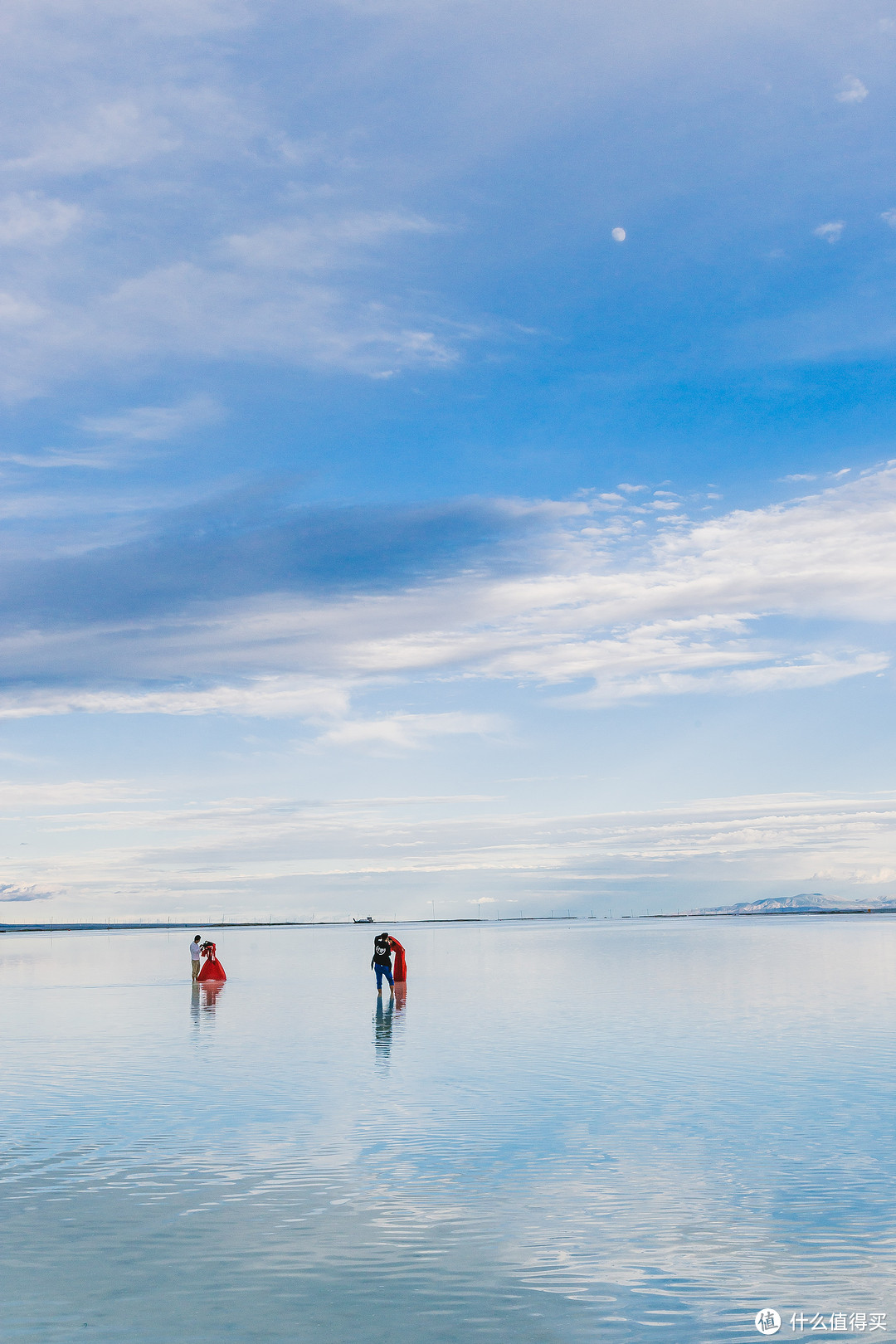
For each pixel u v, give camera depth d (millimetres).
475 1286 7453
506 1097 13930
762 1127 12055
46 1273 7719
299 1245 8312
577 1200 9406
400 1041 19484
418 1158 10867
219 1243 8375
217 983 36438
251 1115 12977
